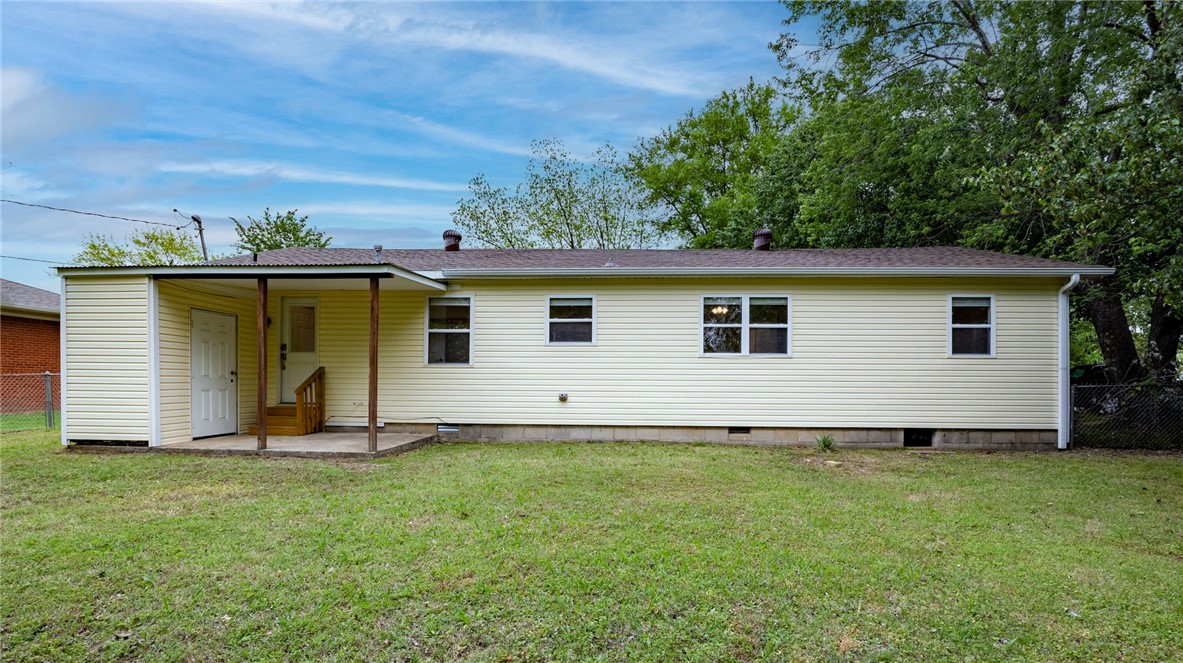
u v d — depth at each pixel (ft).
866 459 27.99
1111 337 39.65
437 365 34.17
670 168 91.40
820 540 15.11
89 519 16.52
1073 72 36.99
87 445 28.04
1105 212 21.85
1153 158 20.70
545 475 22.86
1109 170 21.50
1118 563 13.74
